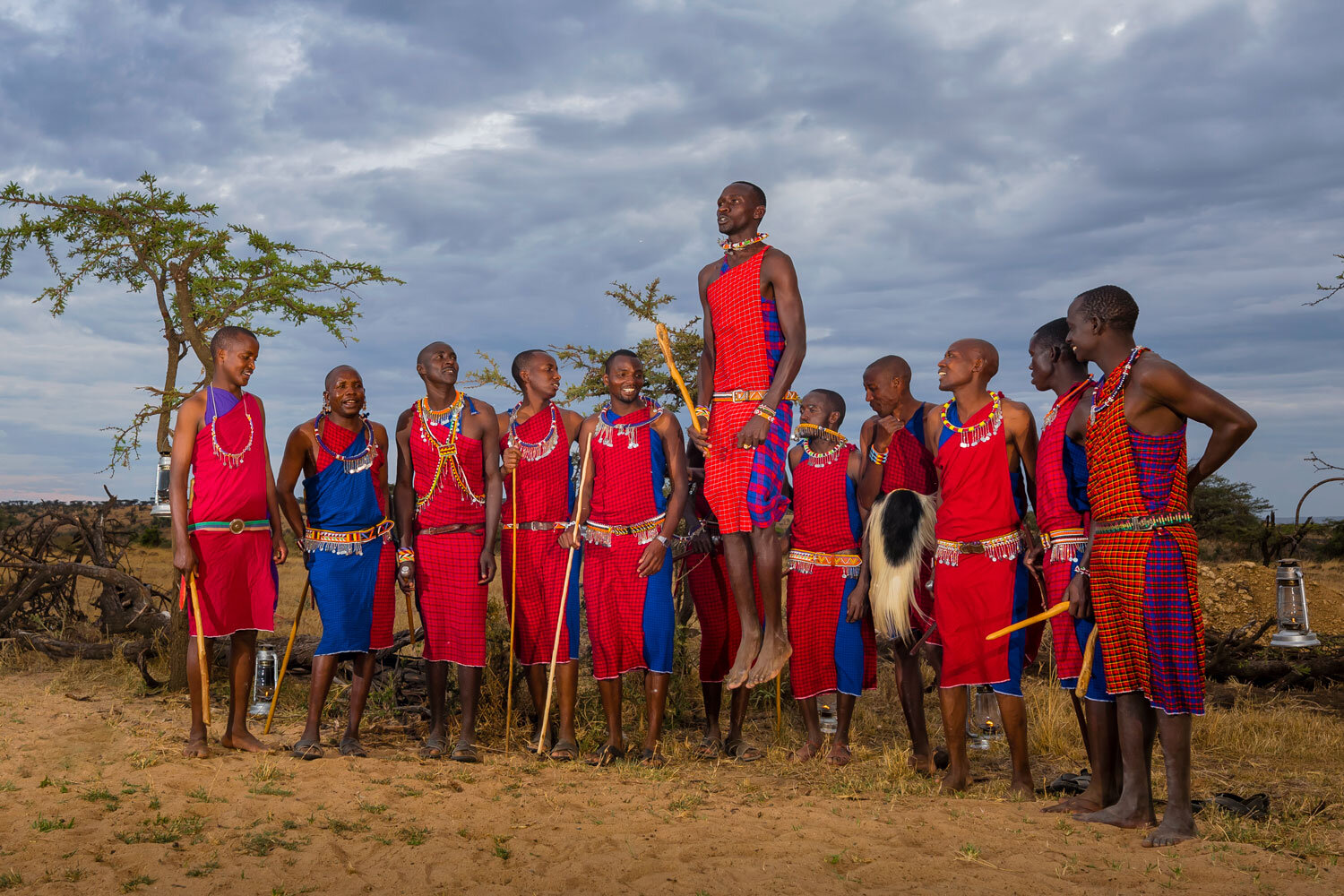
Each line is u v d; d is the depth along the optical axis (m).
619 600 6.27
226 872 3.70
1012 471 5.43
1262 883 3.56
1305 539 23.92
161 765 5.27
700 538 6.77
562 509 6.60
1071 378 5.20
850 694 6.40
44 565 10.24
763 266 4.69
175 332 9.06
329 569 5.92
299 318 9.38
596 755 6.30
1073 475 4.94
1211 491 26.69
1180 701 4.16
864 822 4.50
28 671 9.21
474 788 5.09
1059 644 4.92
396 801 4.76
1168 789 4.19
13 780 4.94
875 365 6.38
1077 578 4.72
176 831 4.14
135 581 10.02
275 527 6.09
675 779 5.64
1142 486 4.29
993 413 5.32
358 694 6.07
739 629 6.75
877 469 6.39
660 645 6.26
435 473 6.17
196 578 5.68
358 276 9.57
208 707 5.68
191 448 5.68
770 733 7.42
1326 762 6.12
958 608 5.37
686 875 3.76
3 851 3.85
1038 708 7.22
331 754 6.00
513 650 6.68
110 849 3.88
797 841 4.19
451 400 6.29
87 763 5.30
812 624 6.52
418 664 8.34
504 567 6.84
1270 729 6.91
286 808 4.52
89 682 8.70
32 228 8.59
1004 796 5.29
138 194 8.77
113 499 11.06
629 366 6.38
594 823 4.49
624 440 6.39
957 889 3.54
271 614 5.86
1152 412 4.30
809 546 6.60
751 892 3.57
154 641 9.37
